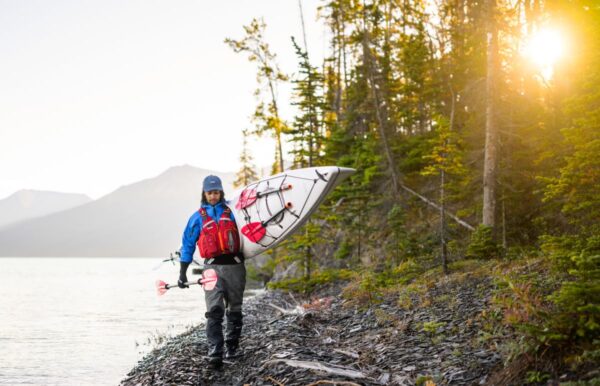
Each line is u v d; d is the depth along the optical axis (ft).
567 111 30.45
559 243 23.80
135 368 30.76
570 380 13.29
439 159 42.78
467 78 58.13
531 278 24.95
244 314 44.32
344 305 34.42
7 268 492.13
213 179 22.16
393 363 18.49
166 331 55.06
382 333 23.44
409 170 66.03
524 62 50.31
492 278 31.19
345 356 20.17
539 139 43.01
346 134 74.54
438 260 46.39
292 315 32.83
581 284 14.92
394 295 34.65
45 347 48.06
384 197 61.77
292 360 19.45
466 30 64.18
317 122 53.42
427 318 24.27
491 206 45.70
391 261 51.70
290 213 23.73
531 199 47.75
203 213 21.95
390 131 69.00
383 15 83.25
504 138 48.96
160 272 346.95
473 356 17.21
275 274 82.74
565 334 14.49
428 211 60.80
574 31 37.65
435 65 66.80
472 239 42.55
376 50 74.79
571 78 39.73
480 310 23.08
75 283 198.08
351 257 61.82
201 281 21.26
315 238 47.85
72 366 38.63
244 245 23.25
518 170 47.60
